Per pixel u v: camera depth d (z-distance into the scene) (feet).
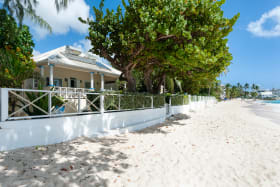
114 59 32.30
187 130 26.63
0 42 21.34
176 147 17.43
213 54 28.66
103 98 21.58
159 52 26.89
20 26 16.70
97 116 20.39
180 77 41.55
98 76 56.70
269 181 10.64
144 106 30.89
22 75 21.67
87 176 10.05
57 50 48.32
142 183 9.91
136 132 24.00
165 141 19.75
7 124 12.75
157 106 35.99
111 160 13.00
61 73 45.06
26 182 8.63
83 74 51.47
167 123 33.09
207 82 79.05
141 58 30.45
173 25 23.02
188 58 24.68
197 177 11.01
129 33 24.84
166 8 22.50
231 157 14.75
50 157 12.21
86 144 16.30
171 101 45.75
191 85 84.64
